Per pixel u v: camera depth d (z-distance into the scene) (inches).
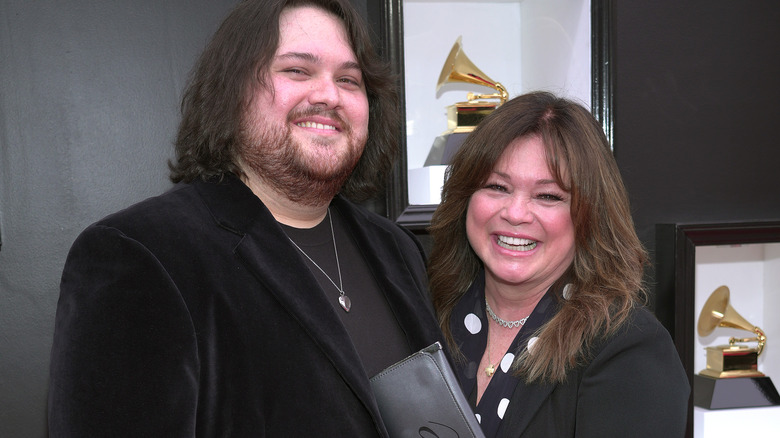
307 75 45.6
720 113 84.4
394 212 73.0
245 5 46.4
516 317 56.1
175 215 41.6
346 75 47.8
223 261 41.2
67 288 37.8
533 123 51.4
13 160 67.2
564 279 54.5
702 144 84.0
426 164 78.1
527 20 84.5
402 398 44.4
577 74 78.9
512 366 51.8
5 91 66.5
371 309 49.9
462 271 60.3
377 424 41.8
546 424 49.6
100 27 68.4
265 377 39.9
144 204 41.9
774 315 89.1
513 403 50.4
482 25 84.4
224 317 39.8
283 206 47.7
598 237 52.0
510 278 52.4
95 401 34.8
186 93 49.9
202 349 38.4
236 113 44.6
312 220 49.9
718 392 84.0
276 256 42.9
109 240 37.7
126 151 69.9
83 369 35.2
